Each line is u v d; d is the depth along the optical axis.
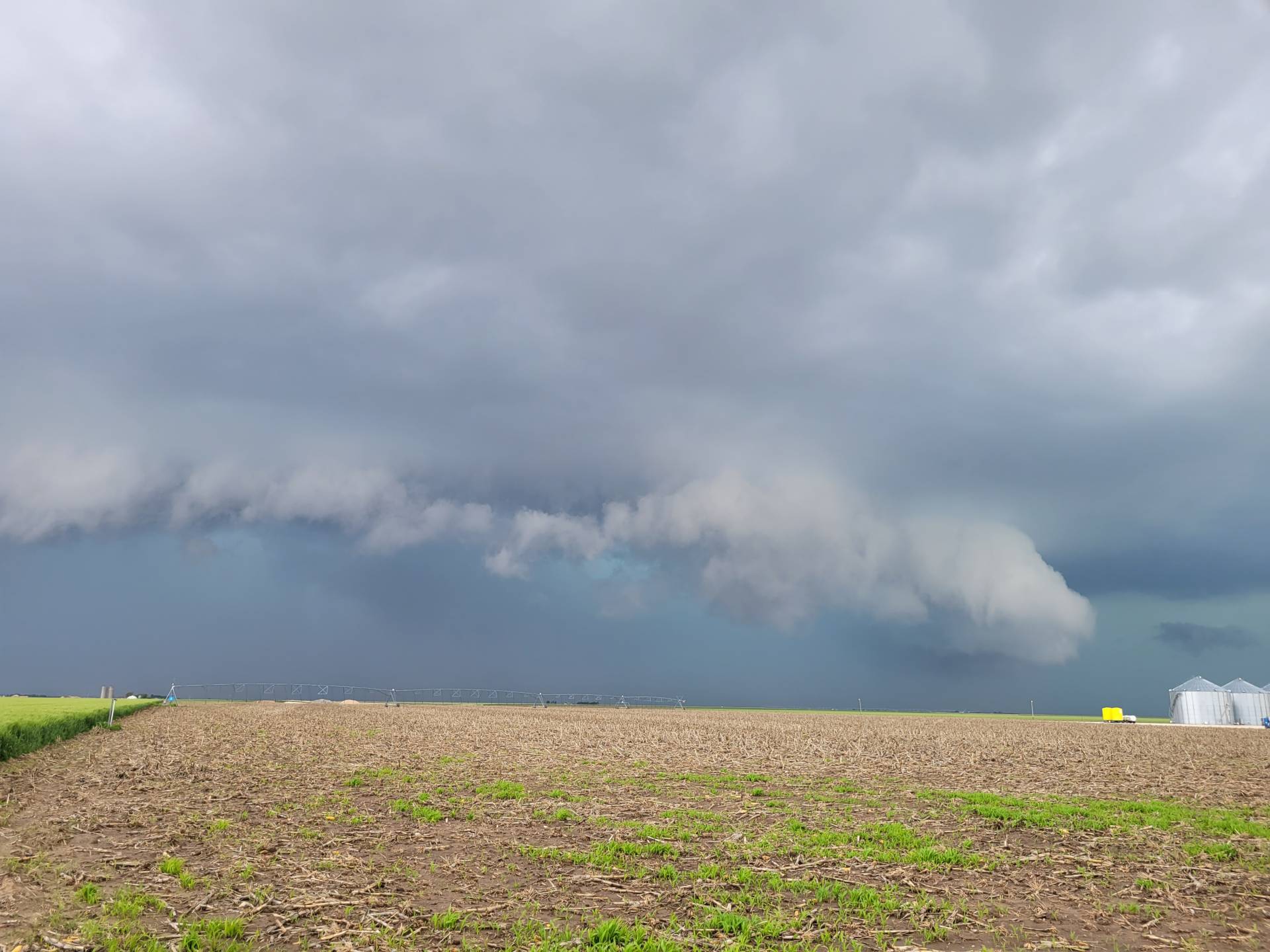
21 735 34.38
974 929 13.08
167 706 93.31
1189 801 26.75
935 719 113.69
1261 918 13.89
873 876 16.20
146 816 20.66
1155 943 12.61
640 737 52.41
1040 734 64.44
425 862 16.73
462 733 53.91
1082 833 20.75
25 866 15.35
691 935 12.51
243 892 14.14
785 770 34.38
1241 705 100.94
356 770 31.31
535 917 13.34
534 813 22.44
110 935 11.66
